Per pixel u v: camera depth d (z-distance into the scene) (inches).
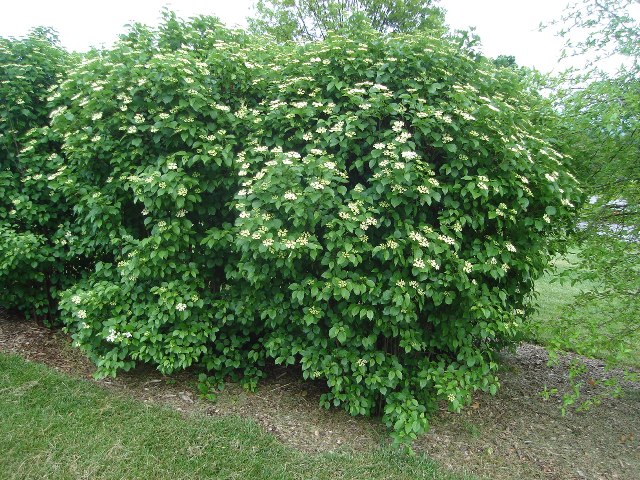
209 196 135.5
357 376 119.4
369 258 117.1
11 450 102.8
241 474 103.1
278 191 110.8
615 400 155.0
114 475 98.9
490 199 119.3
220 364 142.3
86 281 156.4
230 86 140.6
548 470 116.2
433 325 131.3
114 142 133.3
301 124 126.2
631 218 130.1
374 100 112.7
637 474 116.4
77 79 136.6
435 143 113.0
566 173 126.8
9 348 152.9
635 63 137.9
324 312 121.7
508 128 117.4
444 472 111.0
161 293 127.9
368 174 124.3
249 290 132.4
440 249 108.3
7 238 153.6
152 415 121.4
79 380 136.3
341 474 106.8
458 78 129.6
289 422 127.2
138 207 147.1
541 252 137.8
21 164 171.0
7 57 171.0
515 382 166.1
